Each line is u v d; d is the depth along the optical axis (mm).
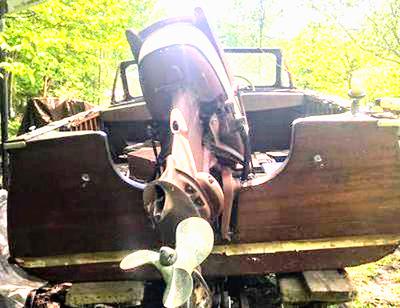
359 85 2209
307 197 2158
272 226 2191
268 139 4547
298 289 2275
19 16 6086
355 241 2227
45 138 2156
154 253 1533
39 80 10688
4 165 4996
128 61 4953
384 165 2123
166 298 1391
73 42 7367
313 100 4191
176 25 2150
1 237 3396
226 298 2541
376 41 6465
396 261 3832
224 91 2205
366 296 3283
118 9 8297
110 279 2371
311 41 8516
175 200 1678
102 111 4477
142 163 2756
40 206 2238
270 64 4859
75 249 2281
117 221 2227
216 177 2172
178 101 2055
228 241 2211
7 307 2943
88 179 2178
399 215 2176
